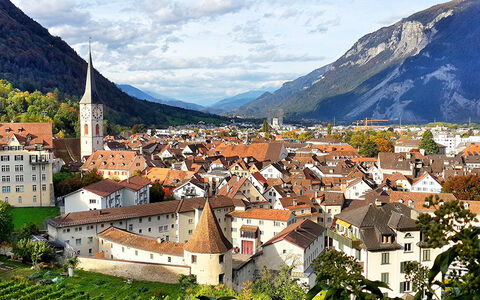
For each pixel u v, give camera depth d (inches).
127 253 4284.0
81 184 6215.6
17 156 5816.9
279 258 4252.0
